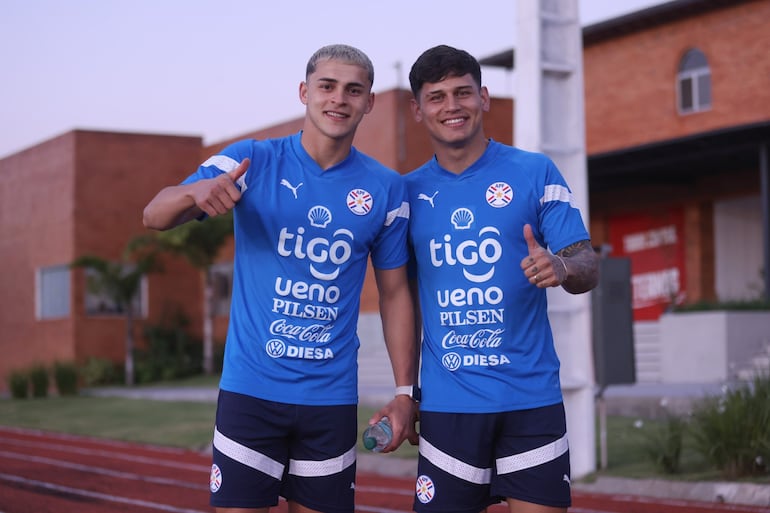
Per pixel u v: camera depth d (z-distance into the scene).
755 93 23.56
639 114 25.95
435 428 4.31
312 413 4.21
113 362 32.38
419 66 4.32
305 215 4.20
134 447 15.53
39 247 34.41
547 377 4.28
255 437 4.18
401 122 25.55
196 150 33.91
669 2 24.39
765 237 19.92
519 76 9.66
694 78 24.88
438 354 4.34
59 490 10.62
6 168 36.59
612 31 26.23
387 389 20.97
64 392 28.03
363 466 12.04
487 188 4.32
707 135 19.73
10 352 36.19
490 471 4.33
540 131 9.52
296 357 4.20
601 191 26.81
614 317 10.26
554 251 4.27
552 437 4.23
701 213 24.80
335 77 4.16
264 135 30.66
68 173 32.72
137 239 29.98
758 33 23.53
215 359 32.53
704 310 19.50
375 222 4.30
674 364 19.62
